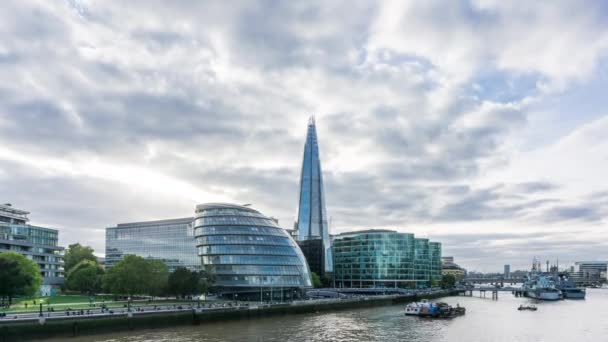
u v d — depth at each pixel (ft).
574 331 420.77
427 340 352.90
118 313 360.48
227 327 400.47
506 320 503.61
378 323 447.83
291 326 412.36
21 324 305.32
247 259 599.16
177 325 400.06
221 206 643.45
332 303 586.45
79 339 322.14
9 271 404.36
